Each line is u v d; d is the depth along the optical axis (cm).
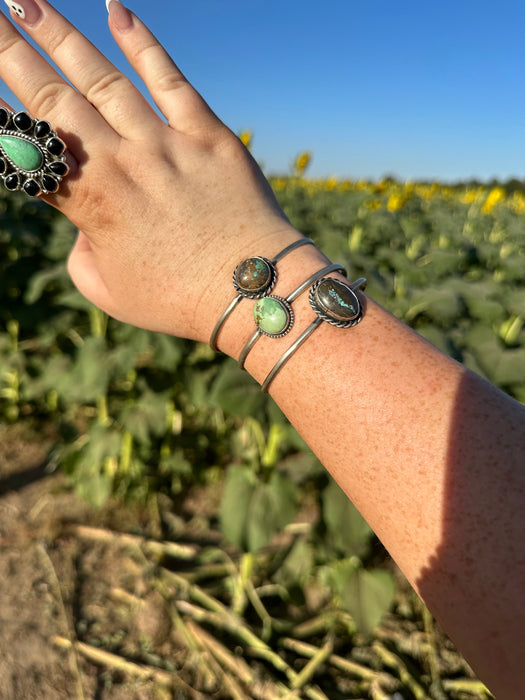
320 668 55
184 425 96
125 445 78
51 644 58
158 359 66
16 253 98
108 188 22
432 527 15
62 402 95
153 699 53
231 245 22
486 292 61
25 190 22
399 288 67
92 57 23
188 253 22
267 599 64
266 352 20
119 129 22
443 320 60
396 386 17
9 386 103
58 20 23
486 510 15
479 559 14
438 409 17
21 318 84
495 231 137
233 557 71
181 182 22
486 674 14
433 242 119
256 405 45
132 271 23
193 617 61
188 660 57
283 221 23
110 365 66
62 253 83
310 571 66
